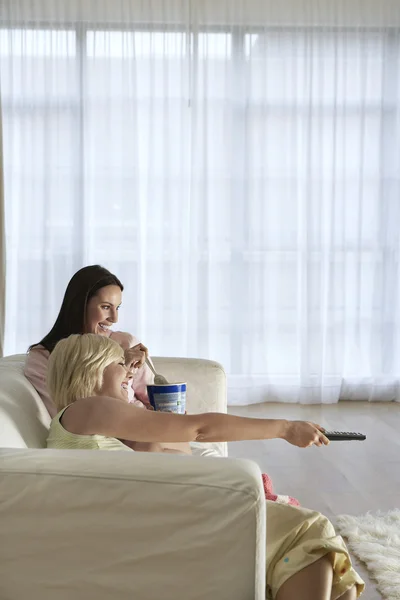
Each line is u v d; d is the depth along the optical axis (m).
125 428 1.77
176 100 5.29
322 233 5.36
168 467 1.52
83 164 5.22
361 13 5.31
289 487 3.55
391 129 5.38
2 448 1.61
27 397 2.12
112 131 5.27
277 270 5.38
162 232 5.30
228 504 1.47
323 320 5.43
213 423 1.80
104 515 1.50
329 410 5.20
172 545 1.49
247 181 5.30
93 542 1.51
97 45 5.22
